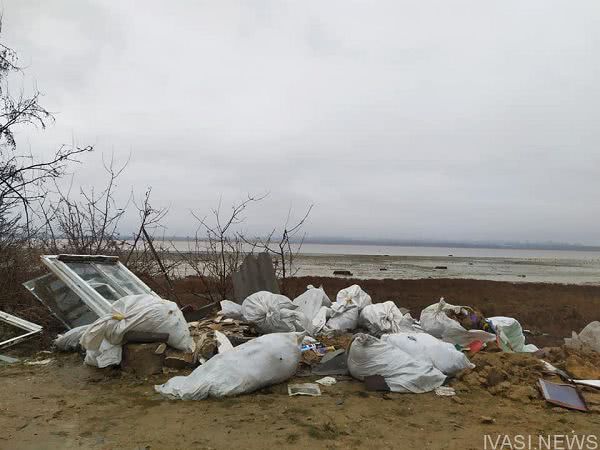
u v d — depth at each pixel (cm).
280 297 648
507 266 5259
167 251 964
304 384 463
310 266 3553
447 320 611
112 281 659
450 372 488
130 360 486
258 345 455
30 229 805
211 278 974
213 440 334
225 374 432
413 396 442
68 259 642
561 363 546
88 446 320
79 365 514
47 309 676
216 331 566
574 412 409
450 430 363
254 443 331
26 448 314
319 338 648
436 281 2069
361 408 406
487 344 587
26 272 761
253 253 905
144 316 497
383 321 673
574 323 1075
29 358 545
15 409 385
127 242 909
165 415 379
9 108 769
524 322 1089
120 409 391
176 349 520
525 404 426
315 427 361
